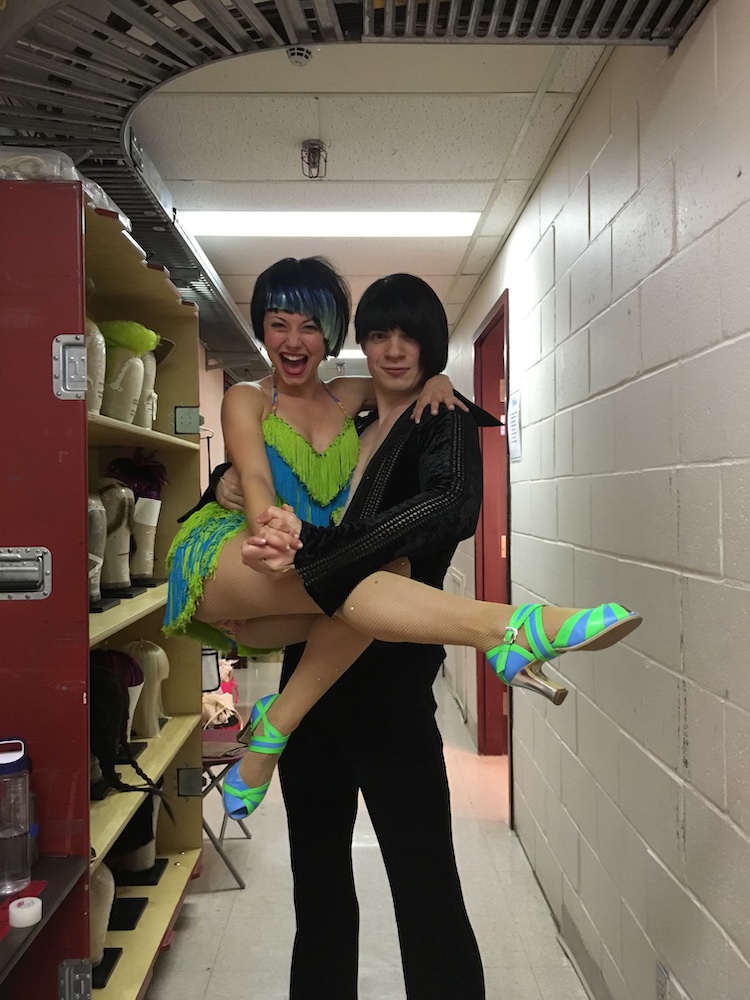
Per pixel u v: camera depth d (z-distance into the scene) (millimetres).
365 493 1296
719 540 1256
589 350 1979
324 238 3121
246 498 1217
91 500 1841
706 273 1293
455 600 1123
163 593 2213
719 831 1261
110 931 1942
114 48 1448
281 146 2299
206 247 3203
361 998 1909
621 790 1735
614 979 1765
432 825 1286
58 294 1388
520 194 2689
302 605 1198
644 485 1590
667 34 1393
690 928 1368
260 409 1357
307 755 1429
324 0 1303
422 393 1342
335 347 1384
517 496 2971
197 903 2387
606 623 1024
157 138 2240
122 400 1961
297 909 1429
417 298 1328
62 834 1395
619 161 1741
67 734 1395
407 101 2047
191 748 2486
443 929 1250
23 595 1392
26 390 1392
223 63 1833
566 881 2172
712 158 1268
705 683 1311
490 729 3848
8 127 1790
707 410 1295
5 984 1398
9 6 1342
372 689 1310
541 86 1967
